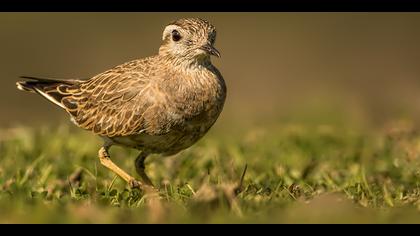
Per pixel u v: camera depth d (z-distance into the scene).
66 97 14.63
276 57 31.97
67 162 14.93
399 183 13.36
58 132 16.86
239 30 33.50
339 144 16.61
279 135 17.16
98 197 12.51
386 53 32.38
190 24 13.50
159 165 14.96
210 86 13.38
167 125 13.35
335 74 31.05
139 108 13.40
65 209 11.65
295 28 33.78
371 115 22.64
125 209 11.77
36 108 28.34
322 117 19.66
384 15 34.38
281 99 25.75
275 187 12.90
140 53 32.22
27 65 31.89
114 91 13.83
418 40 33.03
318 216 11.12
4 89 30.20
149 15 34.34
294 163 15.05
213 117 13.56
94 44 32.84
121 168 14.93
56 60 32.22
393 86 30.16
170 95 13.27
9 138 16.67
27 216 11.27
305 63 31.69
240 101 26.94
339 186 13.21
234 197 11.68
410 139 16.11
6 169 14.48
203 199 11.49
